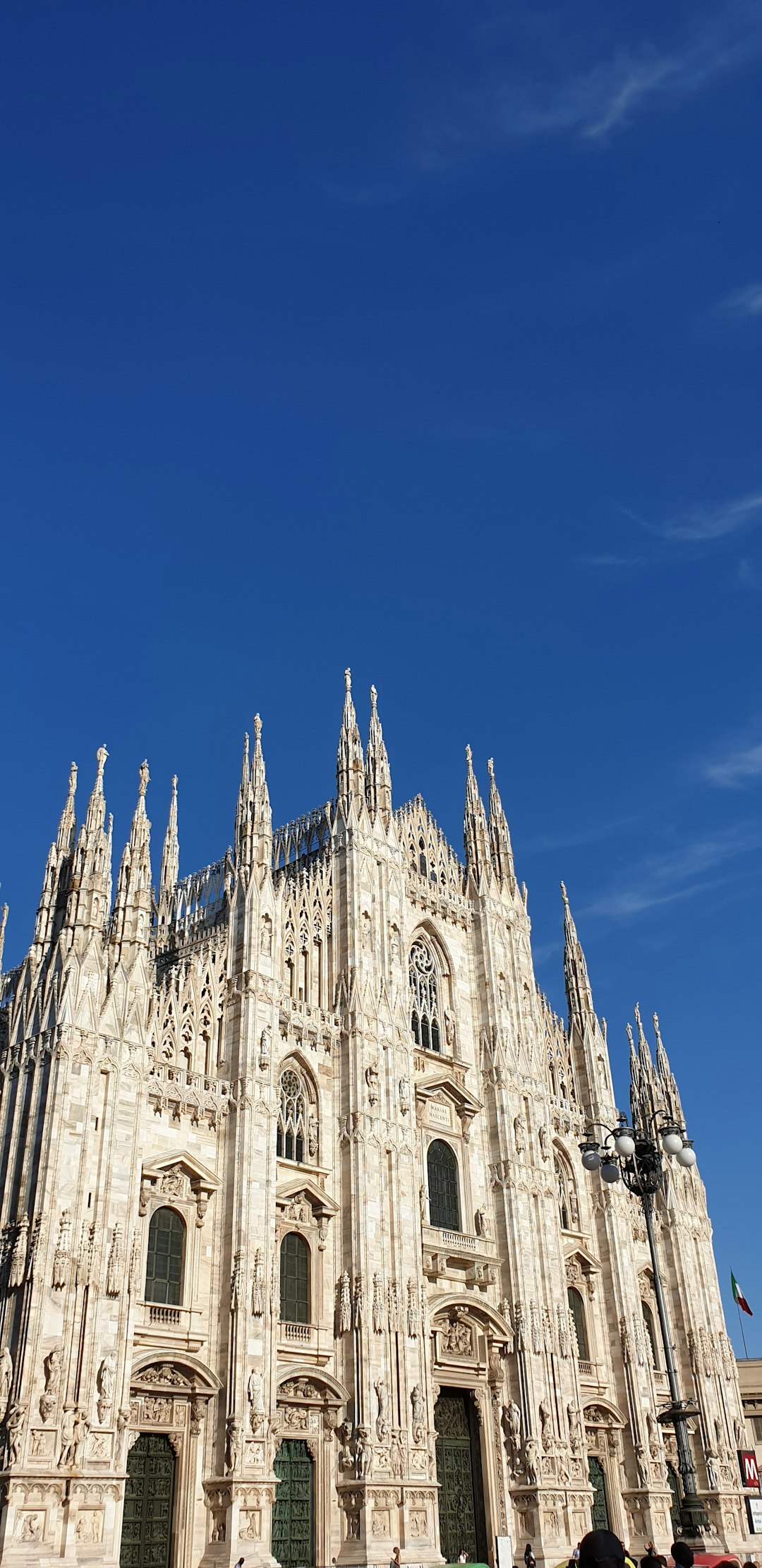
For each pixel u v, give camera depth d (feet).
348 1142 211.20
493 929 272.51
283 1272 195.42
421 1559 191.21
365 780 250.98
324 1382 191.11
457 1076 251.39
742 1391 398.42
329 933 230.07
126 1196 167.43
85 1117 165.48
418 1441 200.64
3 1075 170.81
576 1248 269.44
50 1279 154.30
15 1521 142.82
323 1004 223.51
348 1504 188.14
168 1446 170.19
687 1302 299.58
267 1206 187.83
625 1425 261.85
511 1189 245.45
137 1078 174.81
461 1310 225.35
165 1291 175.01
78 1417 151.74
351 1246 203.10
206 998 198.70
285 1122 207.31
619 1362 266.98
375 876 240.12
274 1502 179.83
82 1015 170.50
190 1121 186.70
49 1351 151.74
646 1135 150.61
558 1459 229.86
